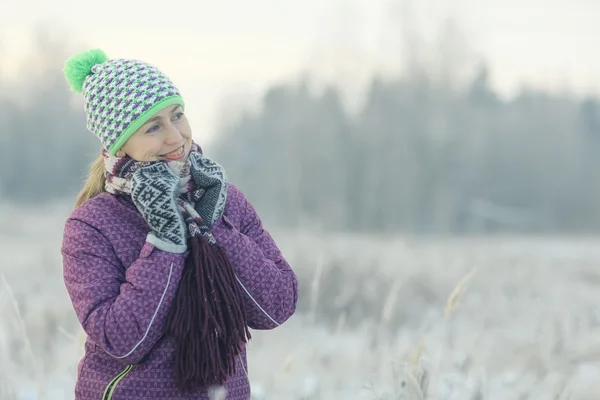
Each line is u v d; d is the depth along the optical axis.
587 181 54.84
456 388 5.46
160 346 3.19
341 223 35.12
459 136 50.25
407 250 17.00
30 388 5.65
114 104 3.29
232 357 3.21
